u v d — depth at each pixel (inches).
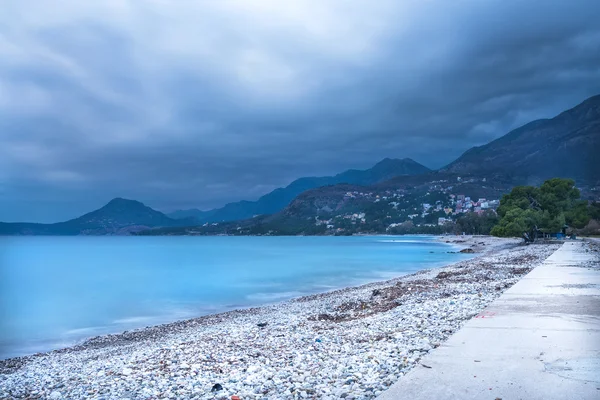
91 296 1681.8
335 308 1013.2
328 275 2223.2
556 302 510.6
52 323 1168.2
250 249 6294.3
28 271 2979.8
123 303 1491.1
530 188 4023.1
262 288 1781.5
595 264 1147.3
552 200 3850.9
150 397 324.2
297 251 5329.7
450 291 935.0
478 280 1143.0
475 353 286.8
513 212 3567.9
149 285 2001.7
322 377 315.3
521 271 1251.8
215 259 3991.1
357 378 298.2
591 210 4778.5
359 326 629.9
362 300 1057.5
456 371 247.8
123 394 343.9
